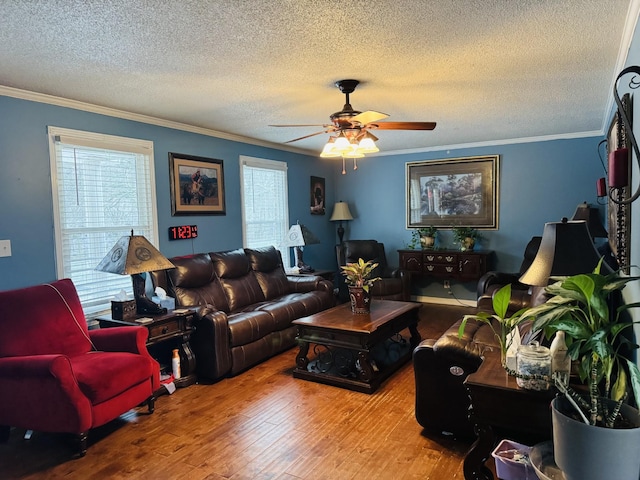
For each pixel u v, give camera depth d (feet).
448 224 20.15
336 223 23.00
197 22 6.75
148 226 13.32
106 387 8.24
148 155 13.25
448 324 16.53
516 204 18.61
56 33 7.04
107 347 9.62
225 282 14.48
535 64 9.05
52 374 7.66
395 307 13.06
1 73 8.91
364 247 20.44
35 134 10.40
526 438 7.39
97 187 11.93
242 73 9.28
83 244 11.57
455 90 10.89
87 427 7.90
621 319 7.57
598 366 5.23
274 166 18.52
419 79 9.94
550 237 5.81
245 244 17.02
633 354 6.69
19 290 9.07
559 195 17.75
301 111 12.90
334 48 7.98
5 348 8.39
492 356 7.22
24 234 10.18
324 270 20.40
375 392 10.57
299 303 14.39
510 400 5.91
